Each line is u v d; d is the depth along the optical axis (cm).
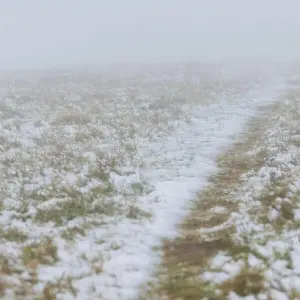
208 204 790
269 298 485
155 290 520
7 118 1486
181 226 705
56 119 1447
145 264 582
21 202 762
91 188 828
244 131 1392
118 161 1004
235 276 528
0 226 672
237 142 1251
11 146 1133
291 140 1111
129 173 949
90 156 1052
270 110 1766
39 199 781
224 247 610
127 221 708
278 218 667
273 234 621
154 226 698
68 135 1266
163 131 1348
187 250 616
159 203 792
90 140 1201
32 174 912
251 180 874
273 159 969
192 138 1301
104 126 1366
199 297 498
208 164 1034
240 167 996
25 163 980
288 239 605
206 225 696
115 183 877
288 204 693
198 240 644
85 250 612
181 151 1151
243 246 593
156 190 855
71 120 1443
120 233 666
